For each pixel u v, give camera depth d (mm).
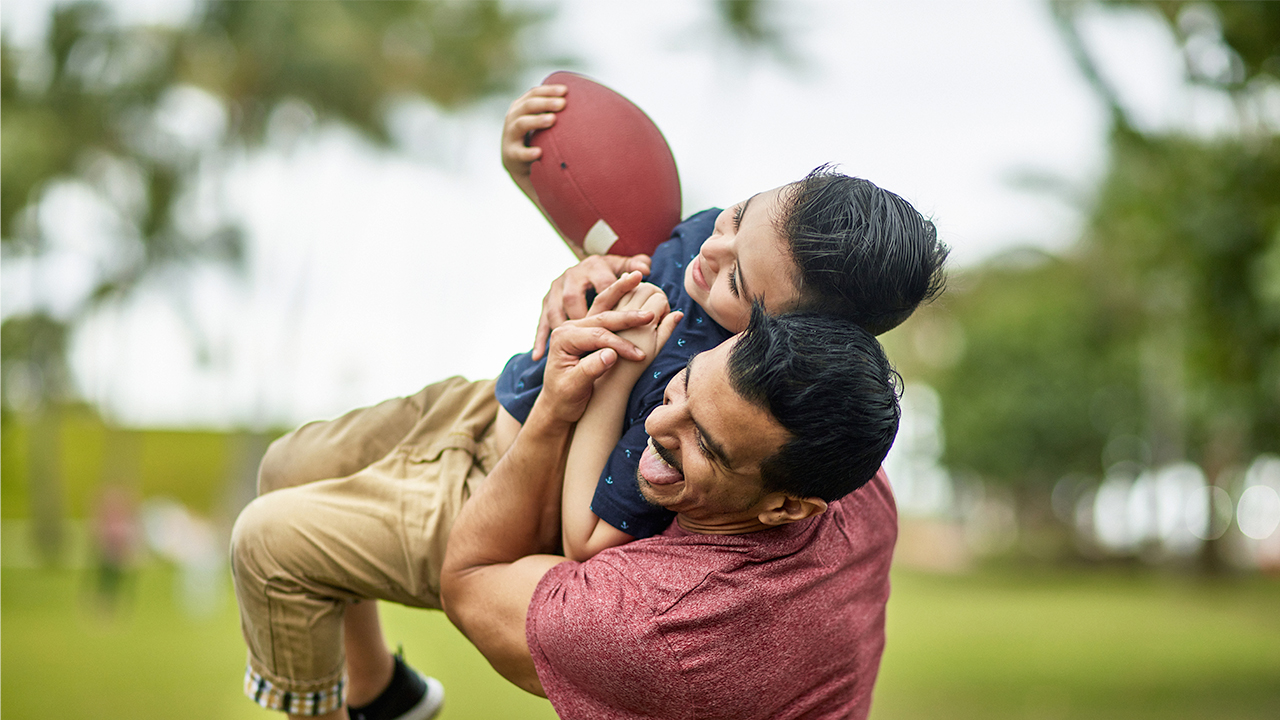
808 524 1882
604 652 1764
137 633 17172
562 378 1846
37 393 35719
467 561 1965
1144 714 11094
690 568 1777
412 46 30375
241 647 15281
